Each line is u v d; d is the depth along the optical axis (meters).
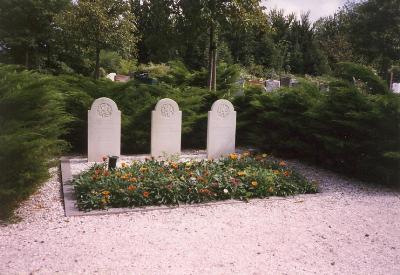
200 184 6.17
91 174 6.43
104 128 8.26
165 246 4.39
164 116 8.71
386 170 7.19
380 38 22.19
